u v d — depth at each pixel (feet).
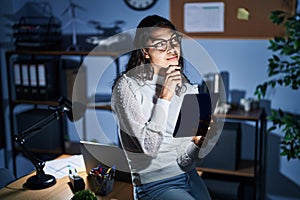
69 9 11.10
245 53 10.11
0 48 10.92
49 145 11.05
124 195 6.37
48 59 11.18
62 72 11.49
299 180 10.21
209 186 9.77
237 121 10.38
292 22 8.52
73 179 6.57
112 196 6.33
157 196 5.79
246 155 10.50
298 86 9.80
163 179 5.90
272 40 9.31
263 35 9.89
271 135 10.27
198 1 10.15
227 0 9.99
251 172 9.45
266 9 9.77
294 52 8.61
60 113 7.06
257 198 10.48
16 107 11.55
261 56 10.01
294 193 10.30
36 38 10.88
